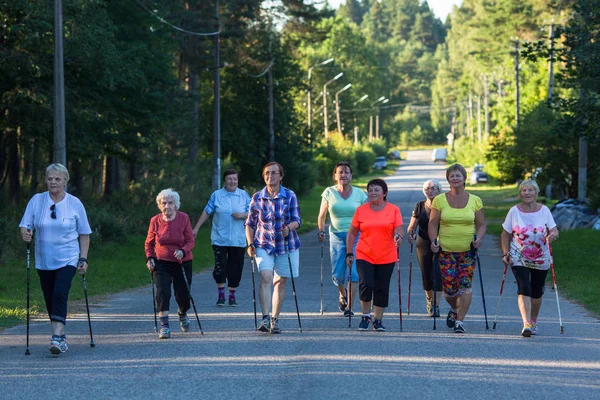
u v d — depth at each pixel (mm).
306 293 25719
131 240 45625
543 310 22469
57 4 33625
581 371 14219
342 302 21078
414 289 27312
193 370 14273
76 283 28375
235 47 90625
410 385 13109
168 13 64812
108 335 18031
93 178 78125
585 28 42500
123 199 58094
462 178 18109
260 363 14828
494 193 114000
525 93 112188
